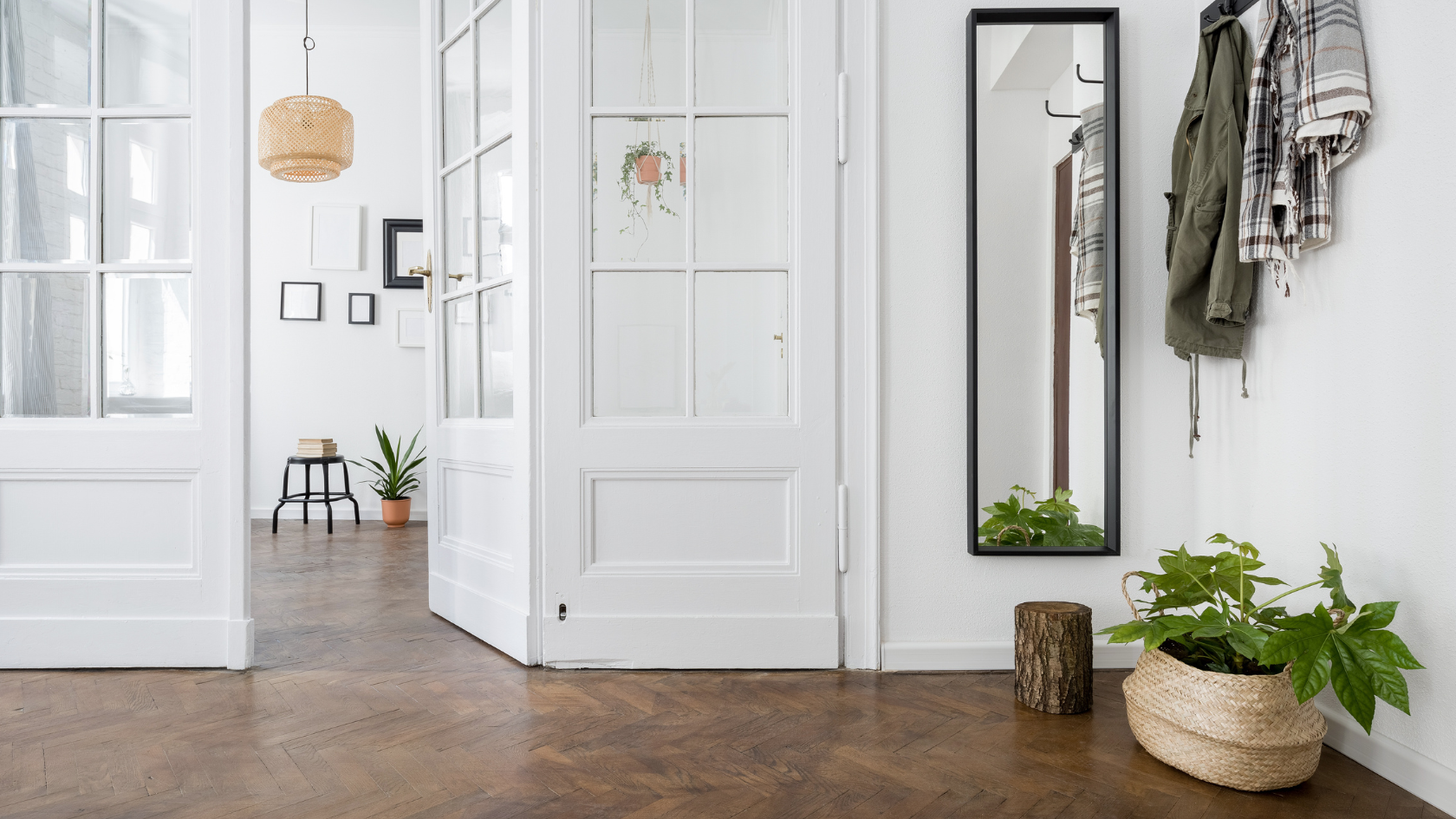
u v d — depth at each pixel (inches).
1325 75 67.7
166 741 72.0
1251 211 75.2
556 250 93.1
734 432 92.6
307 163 172.2
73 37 93.0
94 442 91.1
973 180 90.5
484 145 105.3
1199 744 65.0
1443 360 62.3
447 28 117.1
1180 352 86.4
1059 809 61.0
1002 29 91.9
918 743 72.8
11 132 93.1
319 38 220.8
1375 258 68.5
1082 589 92.7
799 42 92.1
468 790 63.2
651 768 67.4
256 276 219.6
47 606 91.4
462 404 114.2
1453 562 61.8
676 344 94.3
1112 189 90.8
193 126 92.2
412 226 221.8
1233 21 82.4
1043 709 80.4
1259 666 68.5
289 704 81.3
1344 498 72.1
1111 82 90.7
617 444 92.7
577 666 92.7
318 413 221.8
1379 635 60.2
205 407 91.8
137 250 93.4
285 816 58.9
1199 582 72.3
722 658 92.8
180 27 93.4
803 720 77.9
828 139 92.1
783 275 94.3
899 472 92.5
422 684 87.6
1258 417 83.4
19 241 93.0
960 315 92.4
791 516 93.0
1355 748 70.6
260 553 168.6
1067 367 92.3
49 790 62.5
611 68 94.3
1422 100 63.6
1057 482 92.7
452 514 114.7
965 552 92.7
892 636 93.1
